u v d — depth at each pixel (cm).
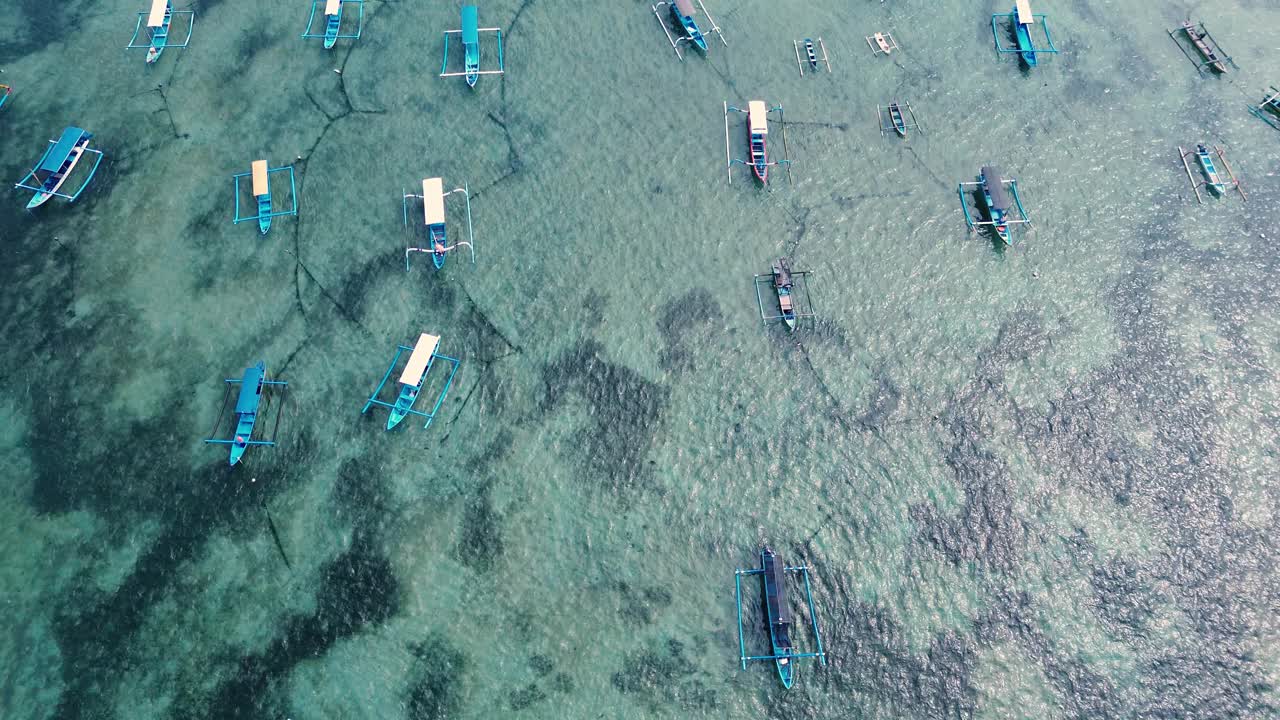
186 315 5353
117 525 4762
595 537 4728
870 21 6412
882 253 5522
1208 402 5022
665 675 4412
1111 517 4747
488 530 4753
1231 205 5641
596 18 6400
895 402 5075
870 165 5819
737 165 5803
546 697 4375
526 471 4897
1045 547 4684
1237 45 6303
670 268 5475
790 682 4372
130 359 5219
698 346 5228
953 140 5919
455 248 5519
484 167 5828
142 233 5641
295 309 5356
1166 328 5250
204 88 6175
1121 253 5497
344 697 4369
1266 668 4366
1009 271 5456
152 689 4394
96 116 6091
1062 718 4306
